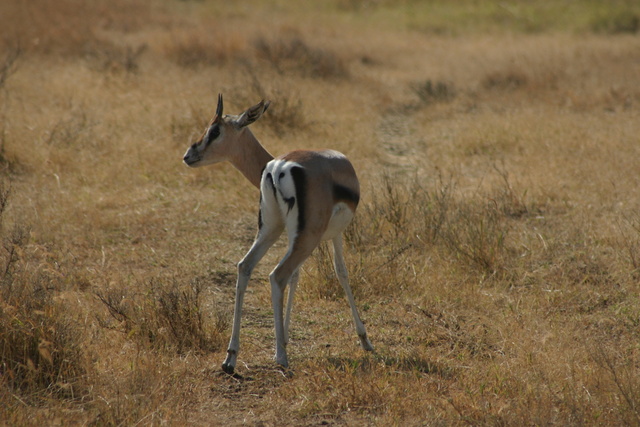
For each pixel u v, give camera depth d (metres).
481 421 11.16
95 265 17.81
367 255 18.56
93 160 25.34
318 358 13.48
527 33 65.94
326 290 16.59
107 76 37.19
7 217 19.81
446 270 17.59
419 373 12.78
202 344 13.80
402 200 21.75
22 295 12.80
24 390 11.62
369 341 14.18
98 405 11.20
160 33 53.59
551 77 40.91
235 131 14.52
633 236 18.81
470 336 14.64
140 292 16.05
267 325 15.19
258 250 12.85
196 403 11.84
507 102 37.06
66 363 12.04
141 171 24.73
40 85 35.22
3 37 45.91
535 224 20.56
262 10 76.12
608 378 12.30
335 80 40.97
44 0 61.81
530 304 15.87
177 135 27.70
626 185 23.11
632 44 54.25
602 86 38.66
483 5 78.19
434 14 75.31
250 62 42.34
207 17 68.44
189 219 21.19
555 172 24.89
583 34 63.06
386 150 30.08
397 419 11.27
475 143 29.61
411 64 50.59
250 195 23.05
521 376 12.70
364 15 75.75
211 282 17.33
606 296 16.12
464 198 22.00
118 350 13.34
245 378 12.73
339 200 13.03
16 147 25.25
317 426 11.27
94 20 58.19
